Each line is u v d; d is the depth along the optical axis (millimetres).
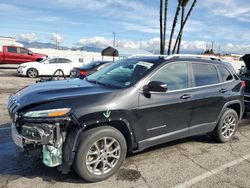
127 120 4082
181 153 5125
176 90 4730
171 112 4629
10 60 22719
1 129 6055
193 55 5312
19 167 4270
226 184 4047
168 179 4109
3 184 3758
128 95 4113
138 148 4359
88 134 3760
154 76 4469
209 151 5309
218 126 5621
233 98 5766
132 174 4195
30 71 18188
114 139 3988
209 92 5246
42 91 4051
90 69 12148
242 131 6891
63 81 4941
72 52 42656
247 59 8438
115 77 4633
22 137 3678
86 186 3801
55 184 3812
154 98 4367
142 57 5109
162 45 17031
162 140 4625
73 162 3766
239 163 4812
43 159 3730
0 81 14859
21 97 3986
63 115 3584
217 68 5625
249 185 4051
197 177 4219
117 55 32781
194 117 5043
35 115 3551
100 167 3959
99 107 3809
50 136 3598
